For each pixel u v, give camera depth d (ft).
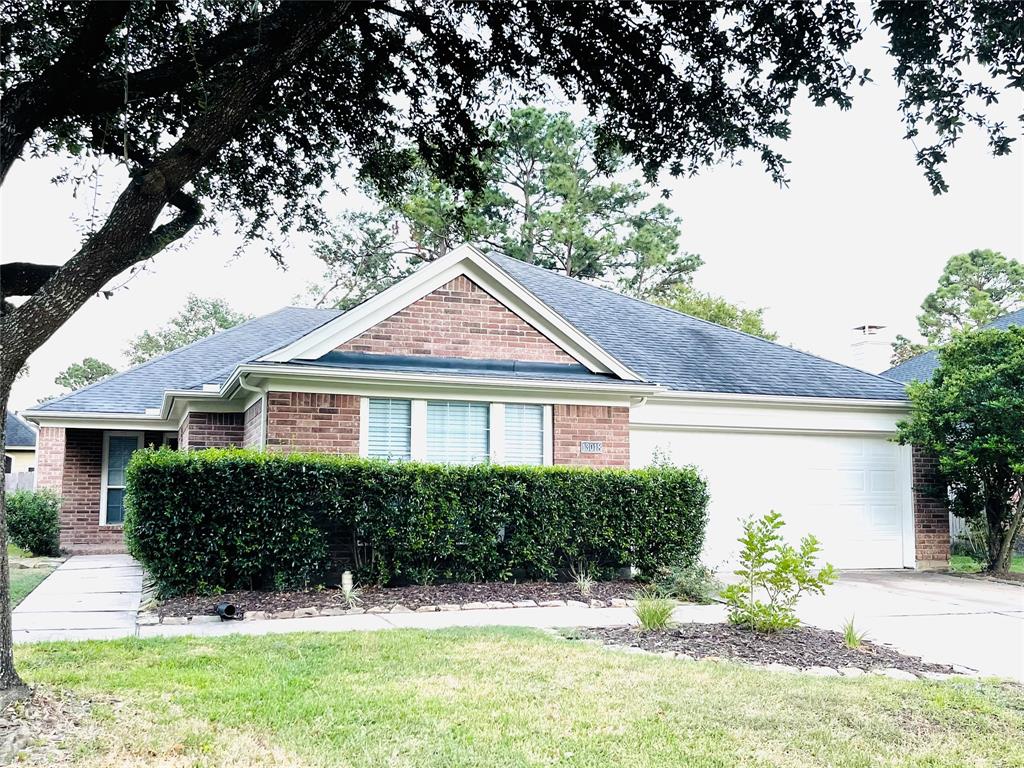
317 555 33.35
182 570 31.83
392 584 35.47
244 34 20.10
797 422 49.75
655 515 38.52
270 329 67.26
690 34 20.53
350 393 38.34
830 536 49.83
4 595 16.20
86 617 29.27
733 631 26.86
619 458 42.86
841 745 15.99
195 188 25.68
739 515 48.11
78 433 57.62
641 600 30.19
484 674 20.56
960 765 15.12
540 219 104.88
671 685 19.84
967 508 49.60
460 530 35.58
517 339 41.93
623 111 22.90
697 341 56.18
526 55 23.29
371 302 39.11
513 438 41.19
